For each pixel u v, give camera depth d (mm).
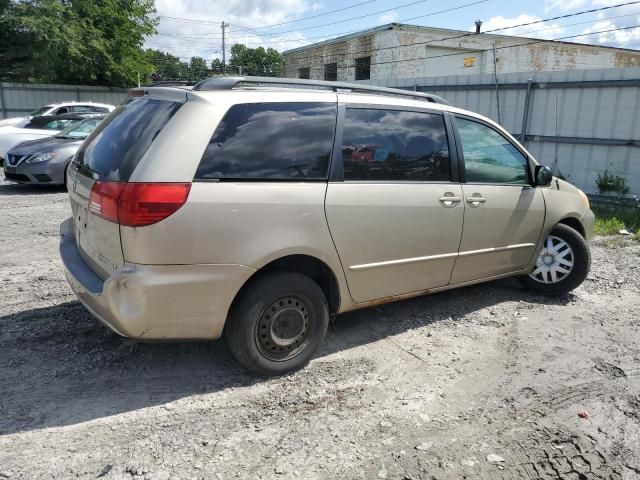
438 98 4383
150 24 27812
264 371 3436
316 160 3436
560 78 10508
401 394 3379
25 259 5852
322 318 3596
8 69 23812
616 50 31609
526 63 28828
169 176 2904
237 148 3141
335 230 3473
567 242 5051
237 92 3264
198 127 3031
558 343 4180
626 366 3830
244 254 3107
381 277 3834
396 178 3830
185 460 2686
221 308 3121
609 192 10031
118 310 2924
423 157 4004
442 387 3480
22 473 2541
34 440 2781
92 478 2531
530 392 3449
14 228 7277
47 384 3307
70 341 3873
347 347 3979
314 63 31594
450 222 4129
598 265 6418
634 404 3346
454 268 4301
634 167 9672
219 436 2889
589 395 3438
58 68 24234
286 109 3381
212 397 3252
